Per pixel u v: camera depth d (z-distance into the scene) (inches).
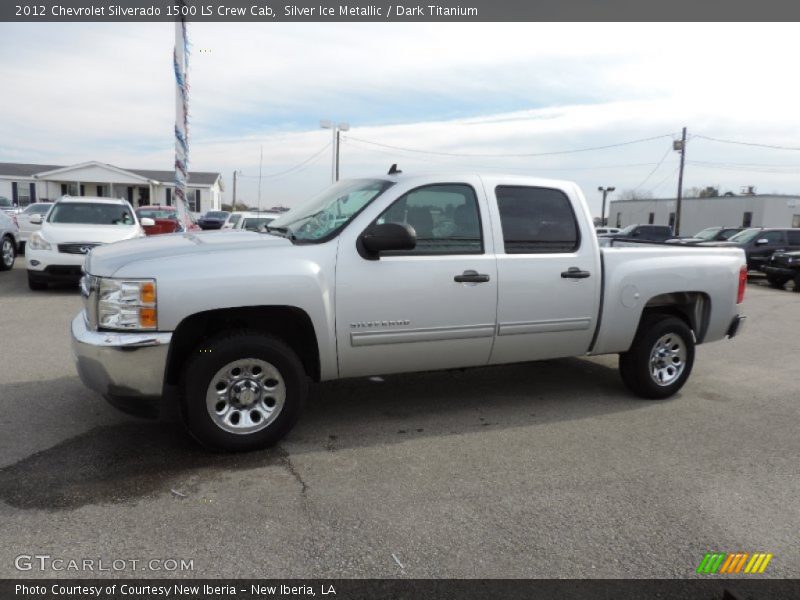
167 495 139.3
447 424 192.4
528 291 192.1
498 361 196.2
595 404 216.8
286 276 159.5
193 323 160.4
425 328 179.0
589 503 142.2
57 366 238.8
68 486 142.3
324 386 229.5
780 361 296.8
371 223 173.0
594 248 204.1
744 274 236.7
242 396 160.1
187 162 519.8
